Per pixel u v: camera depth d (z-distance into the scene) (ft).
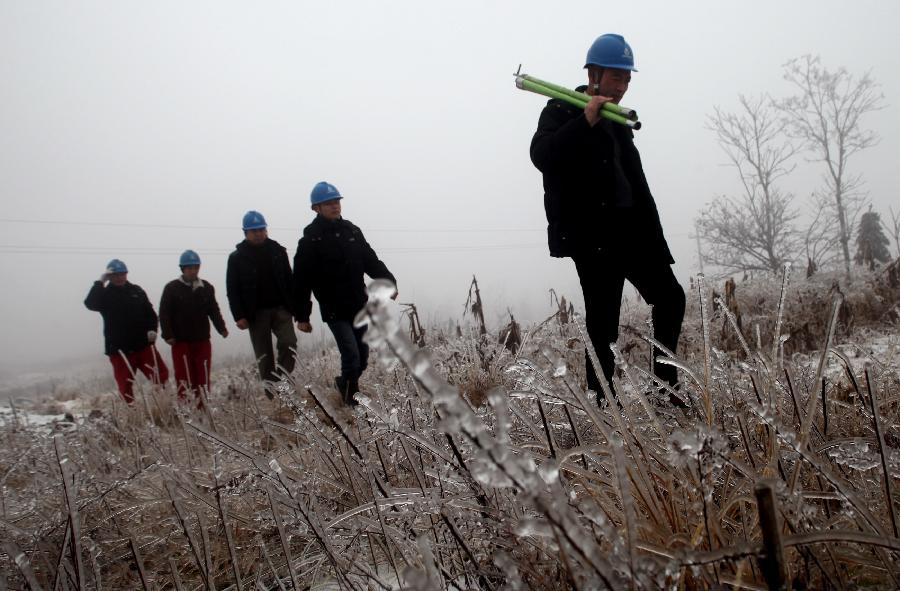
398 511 4.77
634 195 11.37
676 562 2.72
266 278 24.22
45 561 5.30
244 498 6.64
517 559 3.88
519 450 4.97
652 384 6.62
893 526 3.34
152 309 28.78
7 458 8.57
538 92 12.12
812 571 3.54
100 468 8.52
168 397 16.28
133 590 5.64
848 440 4.28
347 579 4.40
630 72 11.30
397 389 6.68
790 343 14.21
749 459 4.39
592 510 2.52
